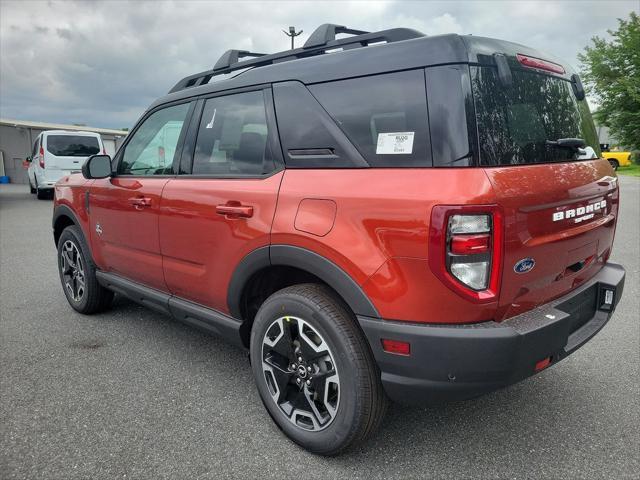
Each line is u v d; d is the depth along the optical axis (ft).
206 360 11.14
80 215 13.15
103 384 9.99
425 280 6.15
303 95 7.89
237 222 8.33
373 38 7.65
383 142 6.79
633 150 95.04
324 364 7.39
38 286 17.38
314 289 7.52
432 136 6.34
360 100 7.17
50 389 9.77
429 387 6.42
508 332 6.14
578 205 7.41
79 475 7.23
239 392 9.70
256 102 8.64
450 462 7.51
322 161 7.44
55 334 12.69
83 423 8.57
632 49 88.07
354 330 7.02
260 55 10.73
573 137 8.09
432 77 6.48
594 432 8.21
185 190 9.49
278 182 7.90
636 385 9.76
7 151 83.61
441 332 6.17
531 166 6.75
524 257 6.44
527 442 7.98
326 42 8.27
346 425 7.07
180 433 8.29
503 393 9.52
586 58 94.79
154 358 11.24
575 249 7.54
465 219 5.91
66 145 47.16
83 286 13.82
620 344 11.65
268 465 7.47
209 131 9.55
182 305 10.10
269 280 8.84
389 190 6.46
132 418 8.73
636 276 17.28
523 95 7.12
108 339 12.35
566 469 7.30
